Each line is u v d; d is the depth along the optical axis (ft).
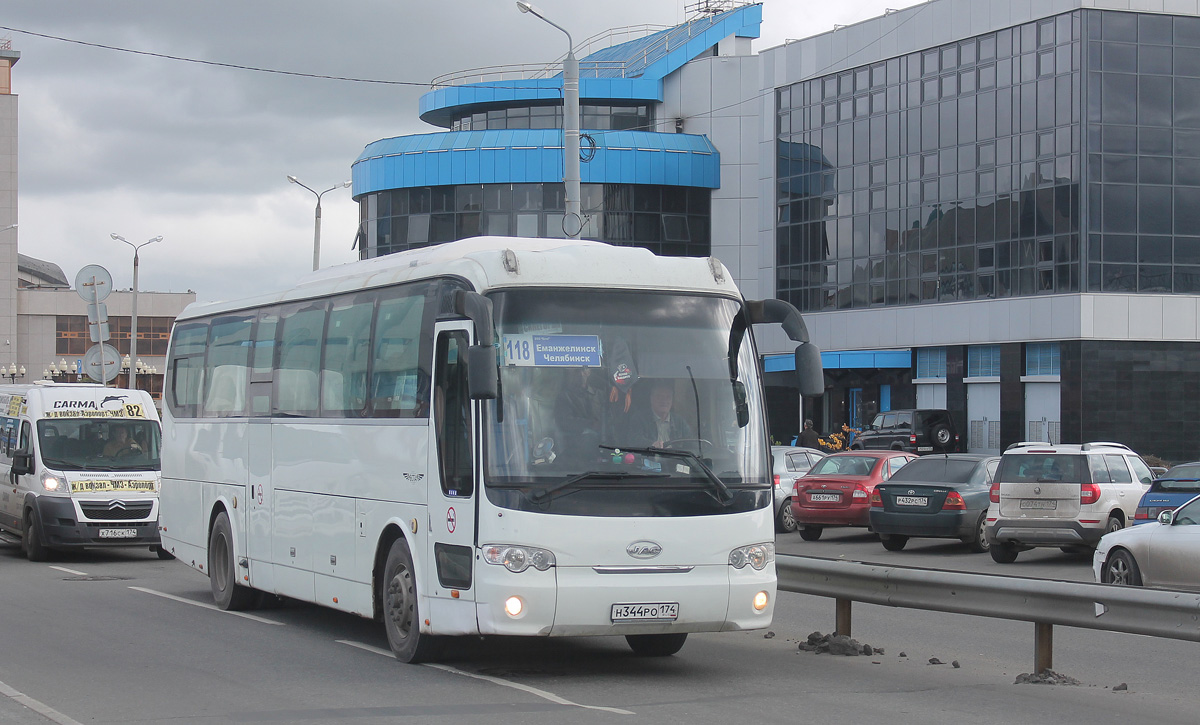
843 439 151.33
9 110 357.82
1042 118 154.71
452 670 34.71
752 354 35.12
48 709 28.40
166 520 55.93
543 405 32.50
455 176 201.26
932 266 169.78
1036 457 69.00
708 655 38.34
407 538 35.55
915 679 34.40
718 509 33.01
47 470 68.74
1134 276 150.41
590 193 200.75
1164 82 151.64
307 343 43.55
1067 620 32.14
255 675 33.68
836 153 185.06
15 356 361.30
